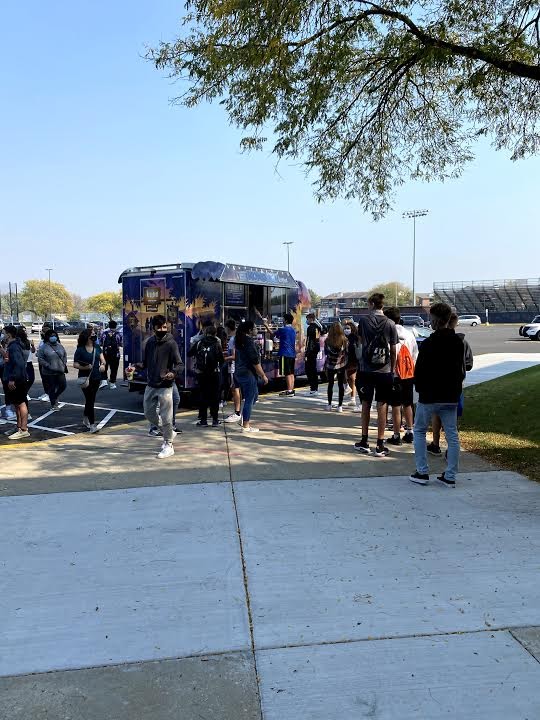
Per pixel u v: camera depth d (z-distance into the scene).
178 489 5.47
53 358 10.97
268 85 8.51
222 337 10.65
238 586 3.50
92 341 8.44
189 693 2.54
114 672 2.70
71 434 8.64
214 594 3.40
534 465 6.15
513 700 2.47
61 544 4.15
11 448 7.48
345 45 9.02
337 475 5.93
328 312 72.62
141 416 10.44
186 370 10.88
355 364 10.09
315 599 3.33
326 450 7.10
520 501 5.01
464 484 5.55
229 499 5.14
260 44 7.96
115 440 7.86
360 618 3.12
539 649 2.83
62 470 6.22
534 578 3.56
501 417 8.73
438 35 8.93
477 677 2.62
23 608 3.27
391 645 2.87
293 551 3.99
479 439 7.47
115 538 4.26
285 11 7.72
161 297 11.04
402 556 3.89
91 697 2.52
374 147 11.23
